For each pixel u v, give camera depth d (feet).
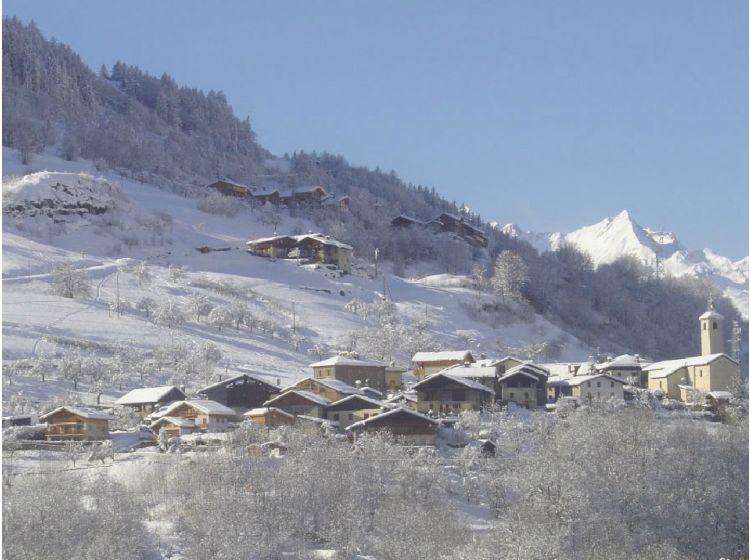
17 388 430.61
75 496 248.11
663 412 446.19
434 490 286.87
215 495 262.47
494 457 329.11
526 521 254.27
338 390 418.51
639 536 271.28
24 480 258.16
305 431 337.52
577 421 351.67
